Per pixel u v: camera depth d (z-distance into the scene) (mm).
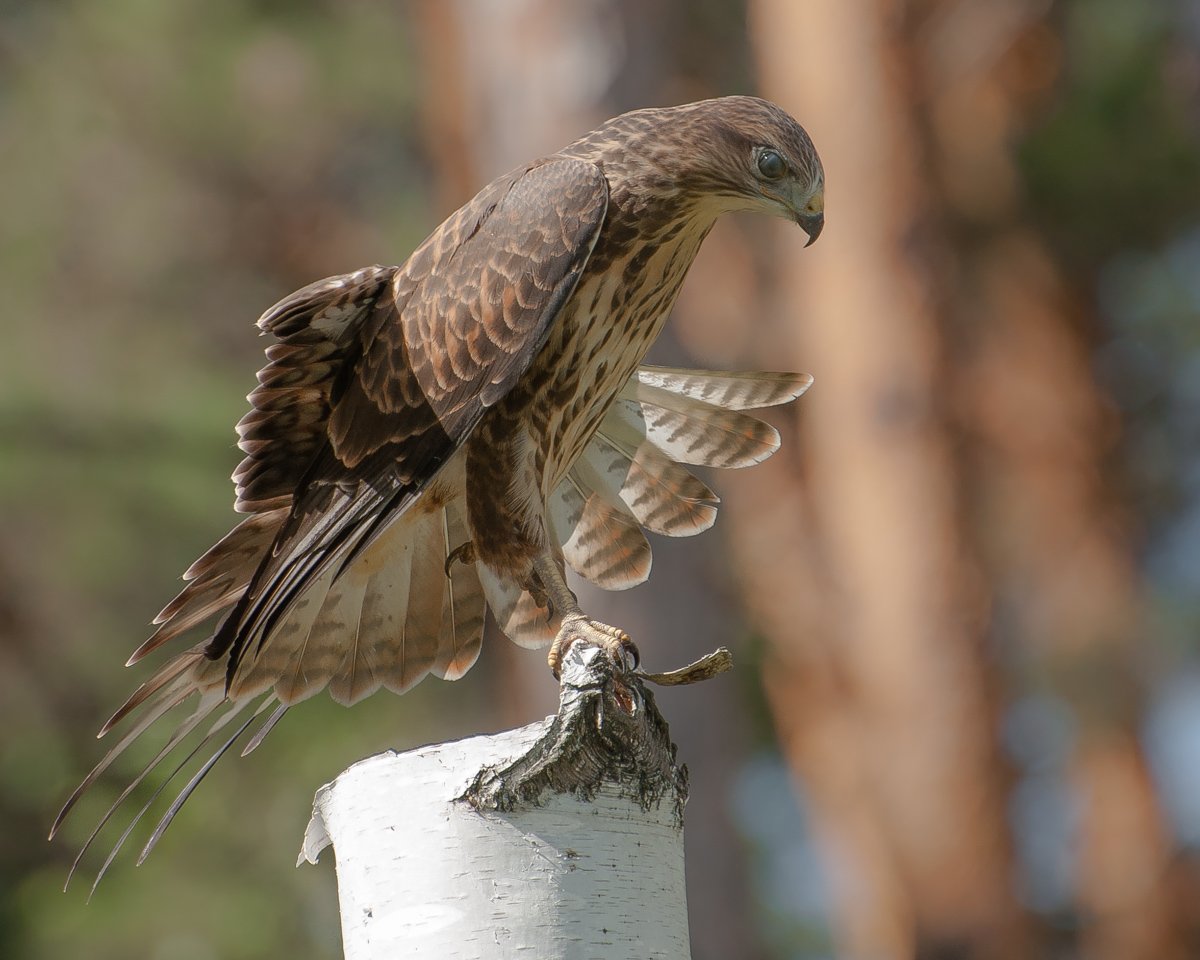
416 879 4512
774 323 17344
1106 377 18531
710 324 16500
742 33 17609
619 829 4555
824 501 16828
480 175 11969
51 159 15461
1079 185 16844
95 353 14781
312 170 16125
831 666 16531
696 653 11766
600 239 6625
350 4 16078
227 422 13430
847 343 16641
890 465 16484
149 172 15602
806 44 16797
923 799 16141
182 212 15648
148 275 15461
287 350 6410
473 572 6684
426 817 4539
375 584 6562
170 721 9828
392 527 6582
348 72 15680
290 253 15969
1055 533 17375
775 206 6848
